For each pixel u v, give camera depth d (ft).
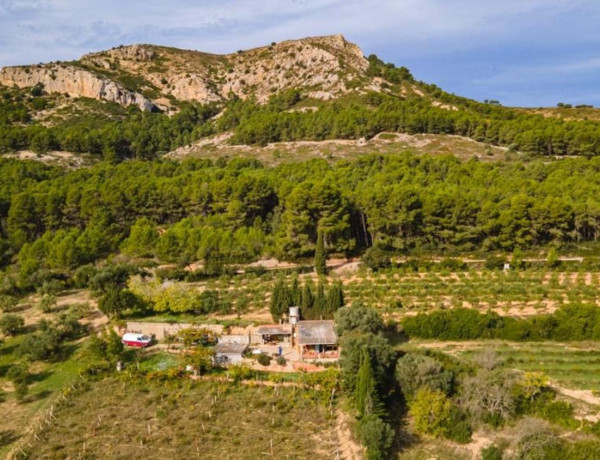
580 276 253.65
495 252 301.84
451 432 145.79
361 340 166.09
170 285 236.63
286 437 148.15
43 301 241.35
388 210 305.32
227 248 295.69
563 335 192.24
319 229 292.61
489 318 197.16
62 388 179.01
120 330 217.36
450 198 304.30
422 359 162.20
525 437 136.05
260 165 475.31
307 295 217.36
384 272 273.33
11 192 372.58
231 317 228.02
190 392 171.32
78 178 418.72
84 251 296.51
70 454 143.43
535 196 326.24
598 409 150.10
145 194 359.25
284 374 178.91
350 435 147.54
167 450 143.95
